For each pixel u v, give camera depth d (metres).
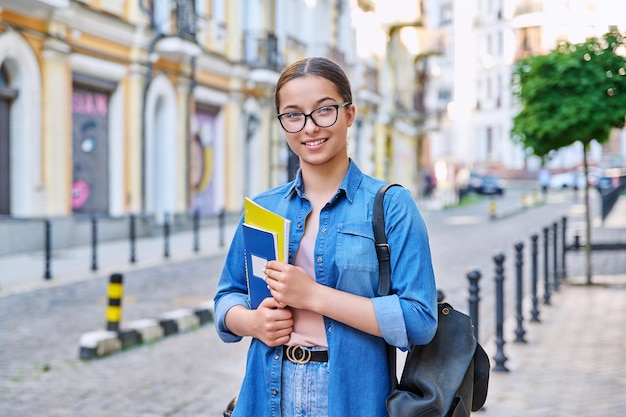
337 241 2.31
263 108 28.44
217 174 25.81
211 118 25.45
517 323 8.23
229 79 26.20
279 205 2.45
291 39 30.44
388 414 2.28
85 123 18.94
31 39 16.52
